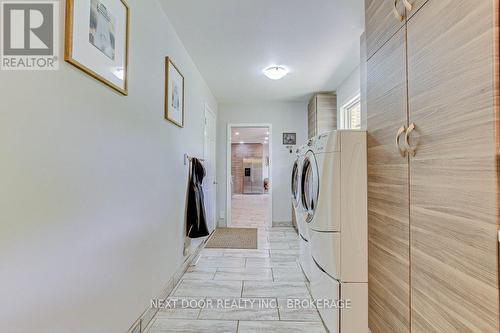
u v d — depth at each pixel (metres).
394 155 1.37
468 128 0.88
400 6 1.28
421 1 1.12
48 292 1.02
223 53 2.97
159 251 2.17
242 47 2.83
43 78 1.00
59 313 1.07
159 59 2.15
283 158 5.17
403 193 1.29
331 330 1.80
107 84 1.39
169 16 2.28
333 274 1.78
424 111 1.11
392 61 1.38
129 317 1.66
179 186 2.70
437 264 1.04
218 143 5.22
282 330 1.89
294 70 3.47
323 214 1.89
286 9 2.17
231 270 2.97
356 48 2.85
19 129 0.91
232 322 1.98
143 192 1.86
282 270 2.97
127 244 1.63
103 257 1.37
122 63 1.54
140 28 1.81
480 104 0.83
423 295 1.13
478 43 0.83
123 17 1.56
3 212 0.85
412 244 1.21
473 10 0.85
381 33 1.50
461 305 0.91
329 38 2.63
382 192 1.52
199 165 3.18
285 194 5.16
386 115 1.46
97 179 1.32
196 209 2.96
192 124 3.21
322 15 2.25
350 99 3.62
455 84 0.93
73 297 1.15
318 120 4.34
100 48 1.33
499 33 0.77
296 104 5.18
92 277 1.28
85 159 1.23
